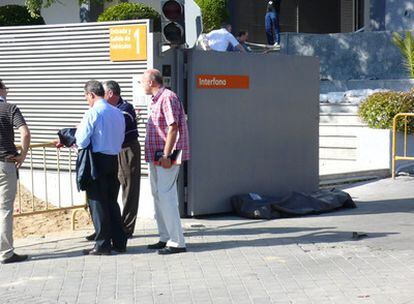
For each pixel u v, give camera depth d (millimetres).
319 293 7219
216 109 11078
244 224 10555
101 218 8797
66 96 11758
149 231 10164
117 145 8766
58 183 11258
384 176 14586
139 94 10859
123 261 8594
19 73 12141
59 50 11734
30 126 12141
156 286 7609
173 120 8531
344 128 15695
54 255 8953
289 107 11992
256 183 11633
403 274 7770
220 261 8477
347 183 13922
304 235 9719
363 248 8906
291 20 23859
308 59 12234
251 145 11523
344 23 24125
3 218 8547
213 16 19297
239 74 11297
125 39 11000
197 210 10961
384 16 21469
